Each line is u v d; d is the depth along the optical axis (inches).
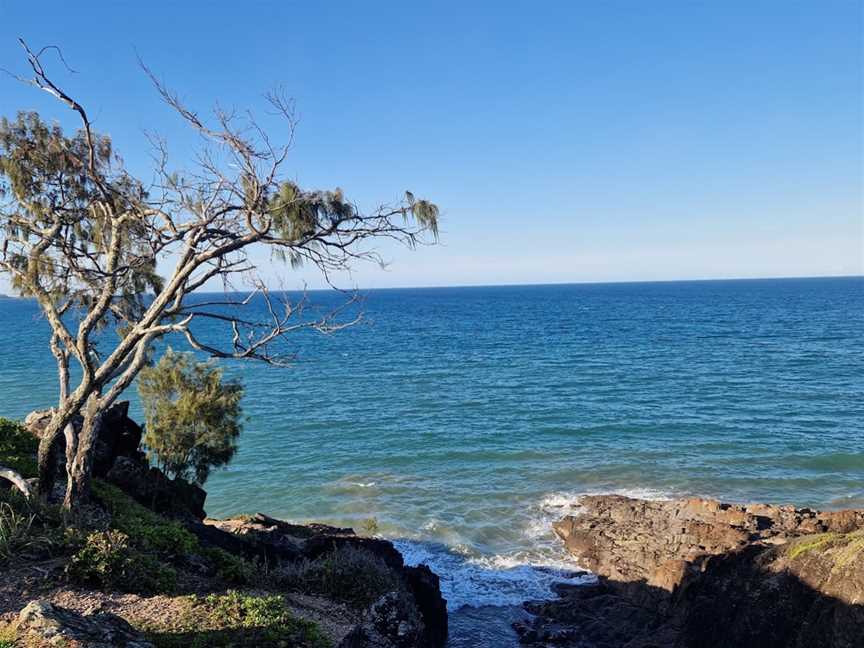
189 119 523.2
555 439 1845.5
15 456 775.7
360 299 628.4
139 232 681.6
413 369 3213.6
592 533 1152.2
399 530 1244.5
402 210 570.3
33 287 649.0
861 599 620.7
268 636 424.2
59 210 656.4
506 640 892.0
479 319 6722.4
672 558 991.6
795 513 1099.3
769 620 700.0
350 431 1958.7
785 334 4493.1
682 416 2087.8
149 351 696.4
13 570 447.5
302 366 3344.0
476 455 1706.4
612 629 893.2
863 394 2357.3
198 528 690.8
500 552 1154.7
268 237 570.3
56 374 2925.7
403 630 565.3
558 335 4854.8
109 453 882.1
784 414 2085.4
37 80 509.0
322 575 637.3
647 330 5093.5
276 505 1381.6
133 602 446.3
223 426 1074.1
